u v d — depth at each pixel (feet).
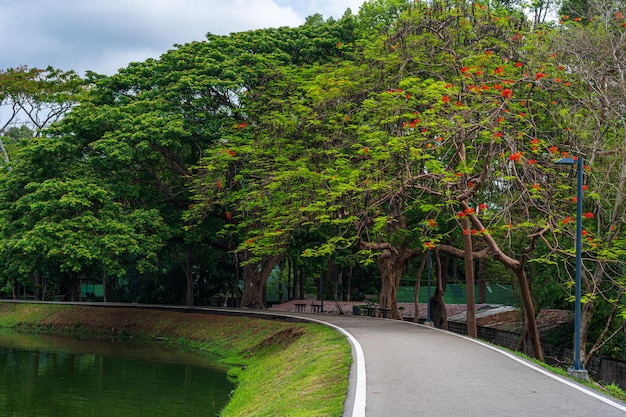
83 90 164.35
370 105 75.46
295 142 90.48
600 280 67.26
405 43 78.59
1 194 119.03
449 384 35.68
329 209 72.90
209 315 124.36
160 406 63.87
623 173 65.41
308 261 164.25
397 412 28.25
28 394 69.97
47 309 159.84
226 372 84.94
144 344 117.29
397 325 84.38
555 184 65.46
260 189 90.17
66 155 116.57
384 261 108.58
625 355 77.61
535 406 29.55
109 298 186.09
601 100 69.62
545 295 84.28
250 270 130.72
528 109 68.74
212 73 114.32
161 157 117.08
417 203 80.07
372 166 71.36
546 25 84.74
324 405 32.17
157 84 120.88
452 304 144.97
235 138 101.24
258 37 119.85
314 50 114.73
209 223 123.34
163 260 156.35
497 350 53.06
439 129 64.49
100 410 62.03
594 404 30.17
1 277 164.25
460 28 76.18
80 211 112.27
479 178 64.44
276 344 92.17
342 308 152.05
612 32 72.23
